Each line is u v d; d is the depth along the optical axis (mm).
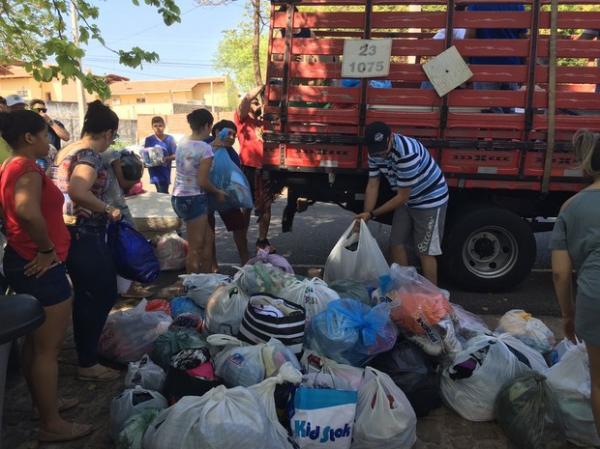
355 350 3102
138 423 2547
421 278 3582
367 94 4715
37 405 2873
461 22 4551
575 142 2602
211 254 5441
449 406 3180
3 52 4664
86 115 3271
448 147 4727
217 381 2771
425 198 4281
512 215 5020
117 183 3627
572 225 2545
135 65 4223
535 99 4602
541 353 3623
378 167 4395
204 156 4648
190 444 2217
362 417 2723
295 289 3496
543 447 2855
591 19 4469
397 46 4641
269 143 4934
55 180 3209
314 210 9992
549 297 5195
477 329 3551
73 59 3838
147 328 3701
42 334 2768
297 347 3049
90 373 3506
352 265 4102
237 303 3393
